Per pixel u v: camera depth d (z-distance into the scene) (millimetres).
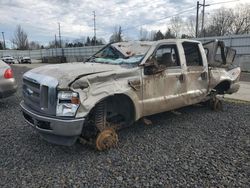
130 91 4055
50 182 3080
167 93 4754
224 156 3844
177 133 4867
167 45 4898
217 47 6250
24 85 4184
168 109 4840
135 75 4164
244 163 3613
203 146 4234
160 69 4484
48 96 3527
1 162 3584
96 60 5109
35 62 51094
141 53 4551
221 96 7617
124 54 4762
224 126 5344
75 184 3041
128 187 2990
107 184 3049
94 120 3830
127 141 4414
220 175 3268
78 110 3436
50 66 4254
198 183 3076
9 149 4027
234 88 6840
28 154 3852
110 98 4082
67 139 3602
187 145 4270
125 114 4309
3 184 3023
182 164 3568
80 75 3598
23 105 4113
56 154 3861
